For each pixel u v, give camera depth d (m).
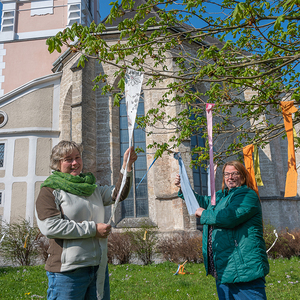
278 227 13.91
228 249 2.25
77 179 2.12
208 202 2.85
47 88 15.56
